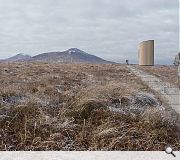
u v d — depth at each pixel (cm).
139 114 807
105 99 923
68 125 720
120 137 642
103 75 2089
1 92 976
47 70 2348
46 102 923
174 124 746
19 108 793
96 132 672
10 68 2423
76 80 1585
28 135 651
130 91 1062
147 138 655
